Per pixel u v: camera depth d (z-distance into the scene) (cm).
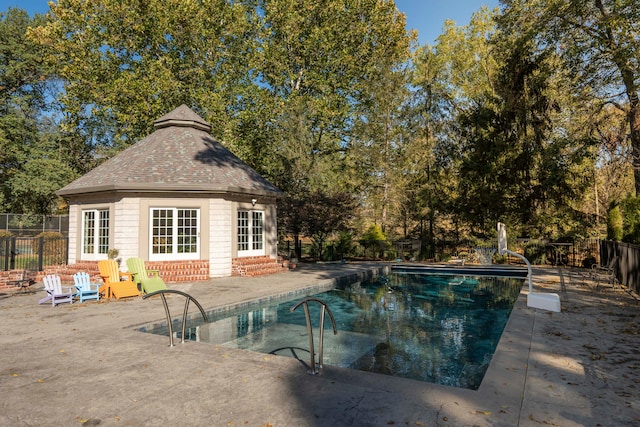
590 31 2092
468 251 2659
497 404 409
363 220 3325
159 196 1603
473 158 2578
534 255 2294
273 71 3359
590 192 2708
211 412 404
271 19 3256
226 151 2061
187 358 589
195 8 2827
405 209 3088
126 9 2838
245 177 1883
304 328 954
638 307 966
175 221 1630
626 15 1795
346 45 3384
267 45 3186
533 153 2344
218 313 1006
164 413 404
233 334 879
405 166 3050
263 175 3134
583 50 2050
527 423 366
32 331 763
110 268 1247
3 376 515
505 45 2420
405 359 717
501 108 2483
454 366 679
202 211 1662
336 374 515
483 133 2556
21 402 434
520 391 443
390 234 3316
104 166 1800
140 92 2769
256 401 430
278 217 2520
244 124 3167
